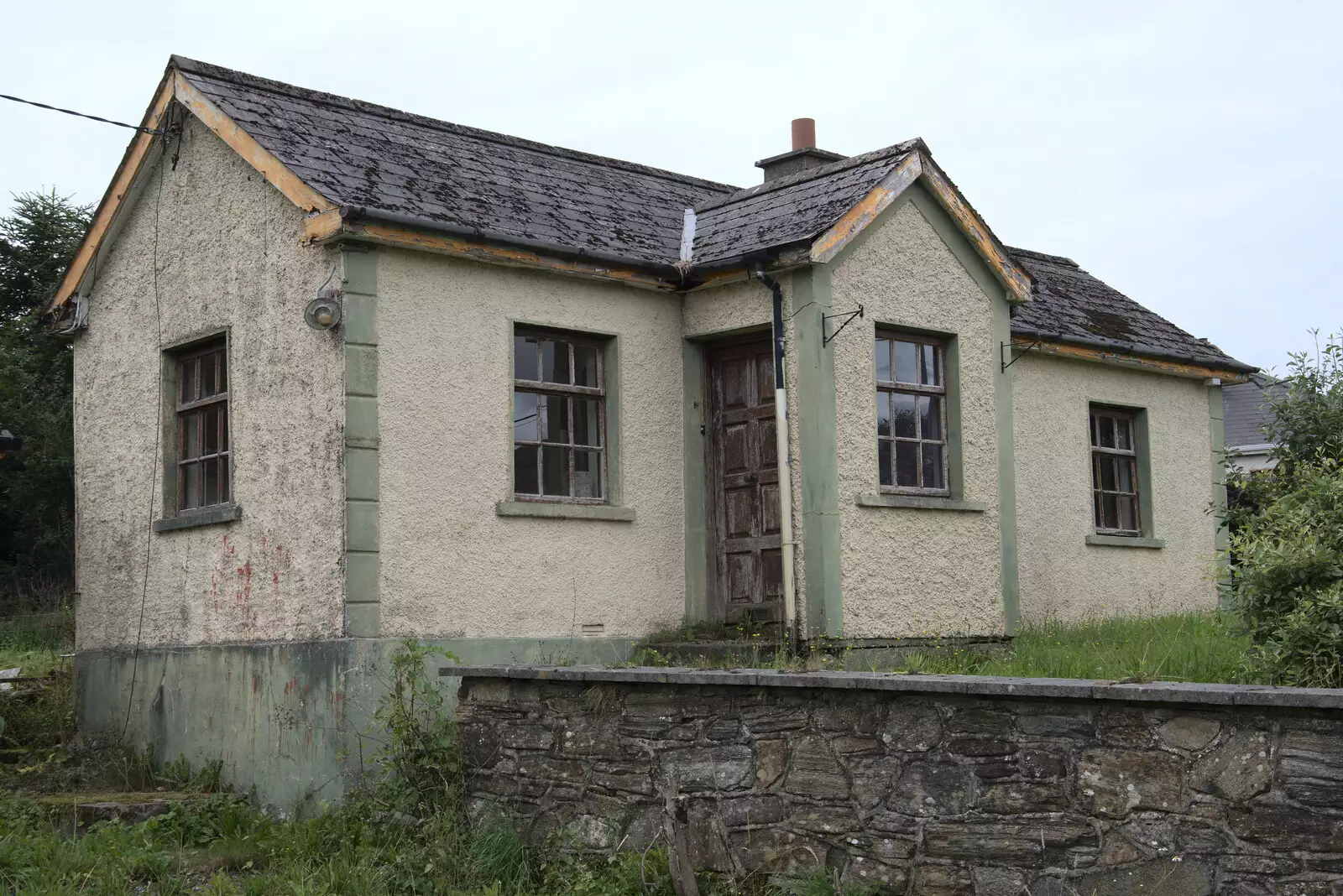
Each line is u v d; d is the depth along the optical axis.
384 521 9.77
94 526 12.29
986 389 11.91
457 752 8.52
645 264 11.18
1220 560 10.34
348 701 9.43
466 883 7.59
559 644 10.60
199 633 10.92
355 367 9.75
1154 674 7.68
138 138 11.66
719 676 7.19
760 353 11.56
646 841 7.44
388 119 12.07
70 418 26.34
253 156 10.41
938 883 6.30
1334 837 5.27
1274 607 7.39
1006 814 6.14
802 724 6.88
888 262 11.28
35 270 29.84
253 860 8.54
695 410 11.72
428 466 10.06
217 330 10.98
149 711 11.33
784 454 10.72
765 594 11.35
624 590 11.09
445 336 10.27
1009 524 11.89
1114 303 15.91
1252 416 25.83
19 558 25.75
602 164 13.48
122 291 12.16
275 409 10.31
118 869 7.80
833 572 10.52
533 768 8.10
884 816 6.52
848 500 10.72
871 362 11.06
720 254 11.27
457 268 10.40
